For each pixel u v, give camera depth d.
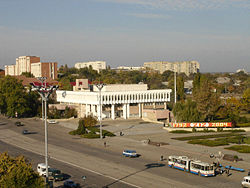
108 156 89.88
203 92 147.88
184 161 74.69
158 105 198.75
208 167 69.81
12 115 179.75
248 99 187.50
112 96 178.25
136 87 191.38
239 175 71.31
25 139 118.56
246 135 124.00
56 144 108.50
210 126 137.00
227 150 97.69
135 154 88.44
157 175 71.00
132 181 66.62
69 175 71.31
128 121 171.00
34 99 196.38
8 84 184.38
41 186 47.75
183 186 63.19
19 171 47.25
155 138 119.31
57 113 180.12
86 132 129.50
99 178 68.88
